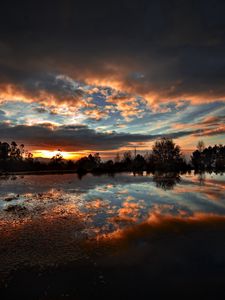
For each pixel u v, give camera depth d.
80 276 7.77
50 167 76.88
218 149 103.94
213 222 14.02
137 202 20.48
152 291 6.95
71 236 11.55
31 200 21.48
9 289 7.05
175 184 35.12
